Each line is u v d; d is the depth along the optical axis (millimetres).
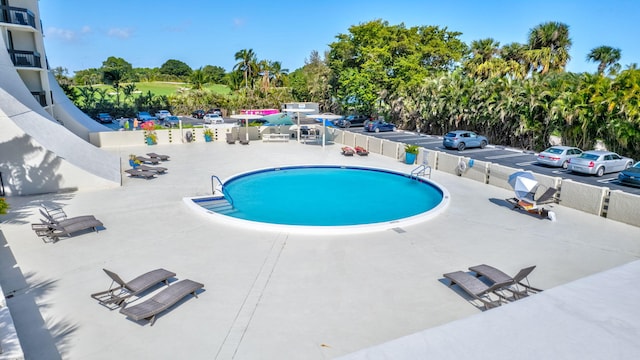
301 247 10734
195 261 9820
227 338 6727
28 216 13234
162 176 19641
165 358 6215
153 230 12000
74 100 58281
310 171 22469
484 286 7926
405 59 48688
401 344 2973
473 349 2855
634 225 12742
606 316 3219
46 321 7207
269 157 25516
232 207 15602
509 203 15273
